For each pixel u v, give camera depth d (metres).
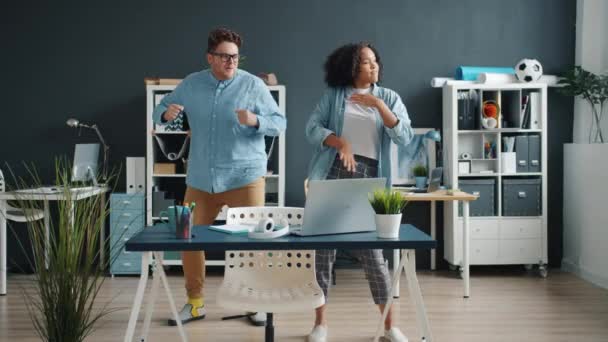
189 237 2.73
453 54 6.15
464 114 5.73
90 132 6.11
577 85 5.73
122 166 6.12
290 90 6.10
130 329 2.77
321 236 2.75
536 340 3.87
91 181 5.89
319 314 3.79
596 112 5.90
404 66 6.14
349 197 2.76
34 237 2.92
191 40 6.08
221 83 3.93
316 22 6.10
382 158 3.56
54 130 6.10
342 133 3.55
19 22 6.05
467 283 5.00
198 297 4.28
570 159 6.02
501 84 5.72
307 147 6.12
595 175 5.54
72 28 6.08
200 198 4.01
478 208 5.77
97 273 2.99
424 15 6.14
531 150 5.80
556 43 6.19
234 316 4.34
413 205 6.19
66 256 2.86
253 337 3.91
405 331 4.07
